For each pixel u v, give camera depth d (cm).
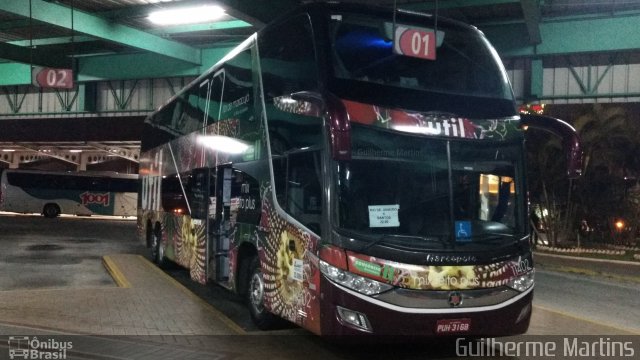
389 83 689
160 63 2856
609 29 2250
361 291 621
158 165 1556
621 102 2345
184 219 1248
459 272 640
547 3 2123
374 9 745
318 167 671
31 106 3325
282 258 748
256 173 854
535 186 2370
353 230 634
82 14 2172
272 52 828
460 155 682
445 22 773
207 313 877
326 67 673
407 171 661
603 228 2489
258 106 859
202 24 2342
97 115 3170
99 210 4203
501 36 2400
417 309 625
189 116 1259
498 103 725
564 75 2433
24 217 3997
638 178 2300
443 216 658
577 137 730
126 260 1514
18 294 991
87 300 948
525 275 678
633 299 1236
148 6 2142
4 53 2075
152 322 816
